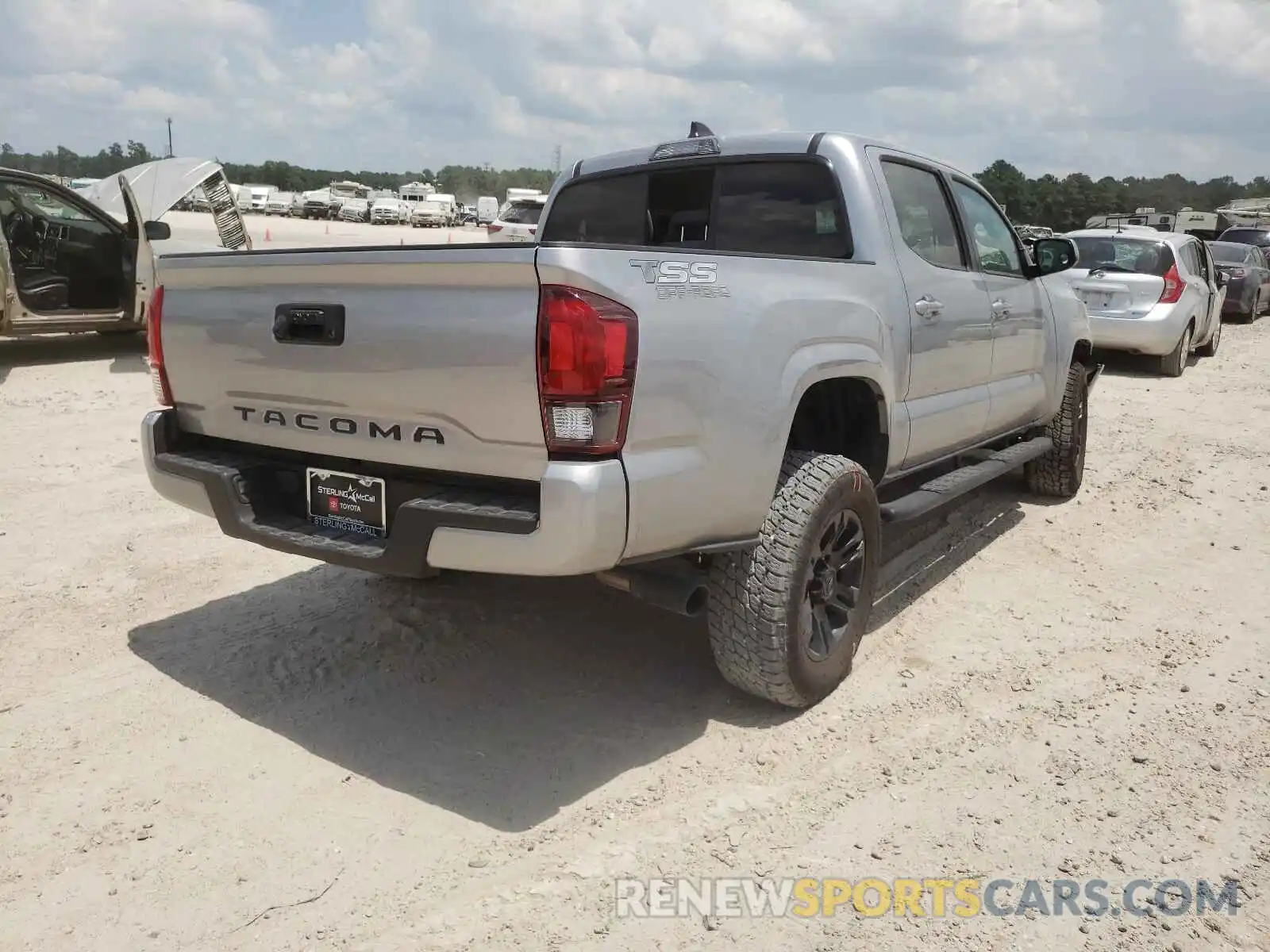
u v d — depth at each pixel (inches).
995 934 94.3
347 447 119.4
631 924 95.1
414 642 157.3
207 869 102.4
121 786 116.8
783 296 124.6
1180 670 151.5
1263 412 362.0
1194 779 121.0
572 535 100.8
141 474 249.0
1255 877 102.9
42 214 381.4
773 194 161.9
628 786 118.0
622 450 104.3
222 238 557.6
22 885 99.6
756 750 126.1
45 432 290.4
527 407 102.3
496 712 135.7
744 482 118.2
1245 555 205.2
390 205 2618.1
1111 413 359.6
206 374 132.6
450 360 106.1
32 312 378.3
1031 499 247.1
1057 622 169.9
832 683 138.3
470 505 107.3
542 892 99.4
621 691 142.0
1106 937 94.0
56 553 193.8
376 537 120.9
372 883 100.6
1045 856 106.1
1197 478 265.7
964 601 179.2
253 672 146.4
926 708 137.9
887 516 147.7
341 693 140.4
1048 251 205.5
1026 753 126.6
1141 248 439.8
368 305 112.7
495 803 114.6
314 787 117.3
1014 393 201.2
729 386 114.7
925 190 172.6
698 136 181.0
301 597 175.3
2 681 142.2
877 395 146.7
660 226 179.2
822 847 107.2
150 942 92.2
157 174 524.7
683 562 124.0
